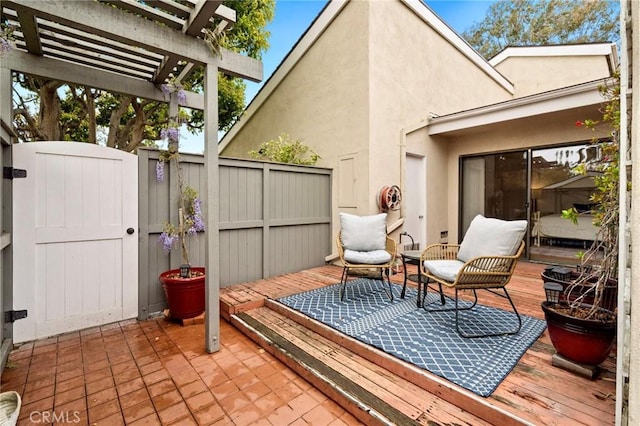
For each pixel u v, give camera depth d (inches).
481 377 68.1
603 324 64.4
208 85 92.2
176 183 127.8
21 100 202.7
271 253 162.1
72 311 107.3
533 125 192.9
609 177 76.6
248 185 151.6
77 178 108.1
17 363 86.7
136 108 236.2
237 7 275.7
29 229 99.6
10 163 96.3
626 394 45.0
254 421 64.7
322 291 135.6
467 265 87.2
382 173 179.6
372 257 125.1
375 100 175.0
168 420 64.7
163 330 109.7
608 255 73.6
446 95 233.1
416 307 114.1
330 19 191.2
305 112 213.6
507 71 337.1
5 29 83.5
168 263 127.3
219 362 88.3
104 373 82.1
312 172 182.4
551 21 506.3
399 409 62.9
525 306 114.9
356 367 79.1
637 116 41.4
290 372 83.3
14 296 96.9
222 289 138.9
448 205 235.8
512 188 205.5
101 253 112.6
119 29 74.9
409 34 199.2
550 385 65.4
